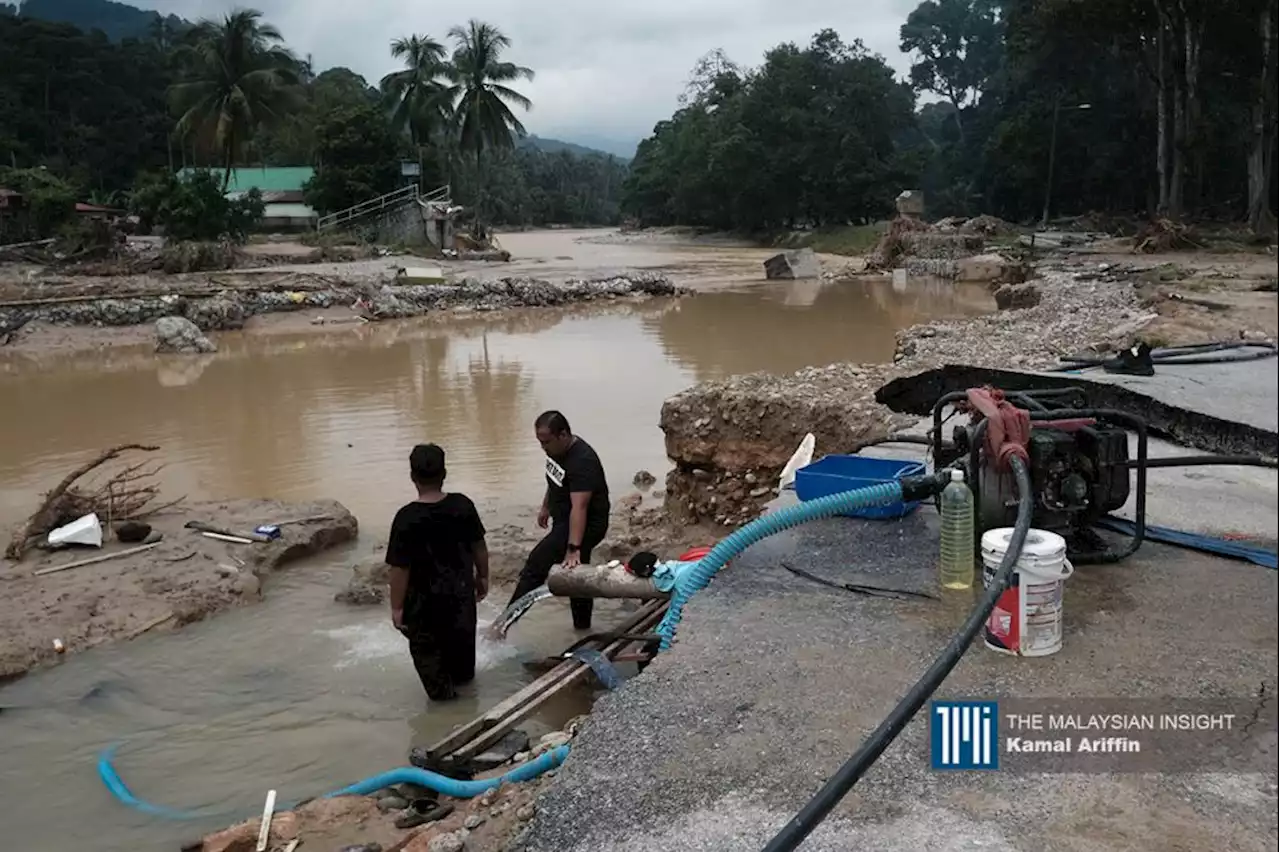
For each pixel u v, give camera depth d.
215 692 6.45
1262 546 5.37
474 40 63.97
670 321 28.09
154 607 7.62
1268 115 42.12
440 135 78.38
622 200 110.56
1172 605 4.65
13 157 70.62
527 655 6.84
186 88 54.69
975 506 5.05
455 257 56.16
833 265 53.41
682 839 3.13
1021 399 5.87
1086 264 35.31
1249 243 40.69
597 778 3.48
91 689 6.49
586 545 7.01
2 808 5.22
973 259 40.84
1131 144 60.44
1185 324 16.70
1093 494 5.08
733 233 85.38
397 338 25.45
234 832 4.73
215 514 9.83
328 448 13.60
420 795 4.94
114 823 5.07
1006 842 3.04
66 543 8.83
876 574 5.10
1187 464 6.11
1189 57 42.69
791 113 74.31
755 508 9.63
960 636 3.50
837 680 4.04
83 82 88.44
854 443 9.18
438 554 6.20
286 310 28.69
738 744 3.63
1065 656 4.17
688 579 5.25
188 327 23.67
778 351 21.84
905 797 3.29
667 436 10.45
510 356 21.81
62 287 31.03
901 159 74.75
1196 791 3.27
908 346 16.66
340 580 8.53
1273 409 8.23
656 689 4.04
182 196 46.97
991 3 89.88
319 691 6.43
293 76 58.06
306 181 65.50
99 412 16.53
